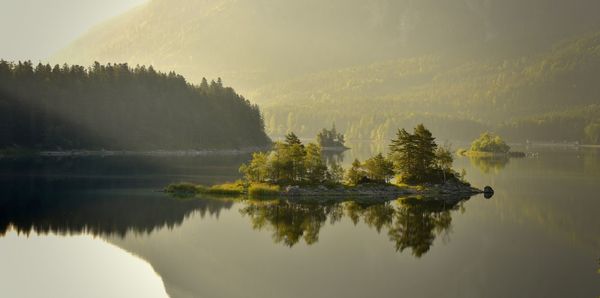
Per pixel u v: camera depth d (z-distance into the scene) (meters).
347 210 114.81
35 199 121.00
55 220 102.19
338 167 147.25
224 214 109.31
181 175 170.38
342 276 74.69
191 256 83.62
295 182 137.12
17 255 83.12
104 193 130.62
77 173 172.12
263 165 139.25
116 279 74.62
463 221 105.50
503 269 77.50
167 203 119.38
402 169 149.00
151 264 80.00
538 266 78.56
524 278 73.69
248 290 69.75
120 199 122.94
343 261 81.00
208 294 69.38
